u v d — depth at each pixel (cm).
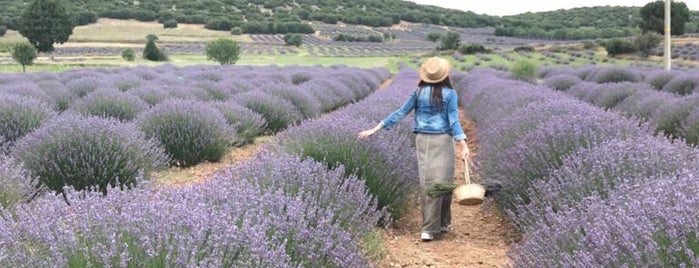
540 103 795
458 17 15600
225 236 273
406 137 687
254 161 471
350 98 2005
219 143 887
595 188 411
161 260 260
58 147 615
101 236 272
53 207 302
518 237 505
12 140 783
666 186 324
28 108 848
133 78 1839
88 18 11188
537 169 512
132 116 1041
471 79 2353
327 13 14775
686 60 4972
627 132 570
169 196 341
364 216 435
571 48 6638
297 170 441
